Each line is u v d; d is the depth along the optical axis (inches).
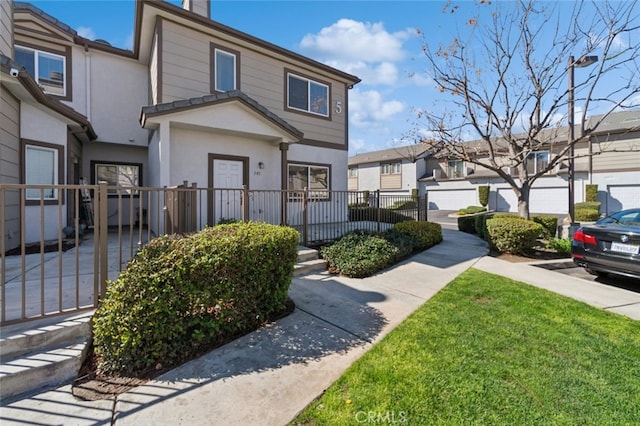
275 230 149.2
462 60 318.7
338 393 90.0
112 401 87.5
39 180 265.9
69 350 102.0
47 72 353.4
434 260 254.8
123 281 103.7
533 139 346.6
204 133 318.0
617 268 190.4
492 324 133.2
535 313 145.6
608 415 81.8
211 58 334.3
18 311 118.5
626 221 206.5
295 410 83.8
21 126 248.1
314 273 214.7
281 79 390.3
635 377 97.9
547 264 248.2
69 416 81.5
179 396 89.4
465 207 889.5
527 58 295.0
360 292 176.2
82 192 368.5
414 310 149.8
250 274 128.3
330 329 130.7
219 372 100.9
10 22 265.4
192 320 112.3
